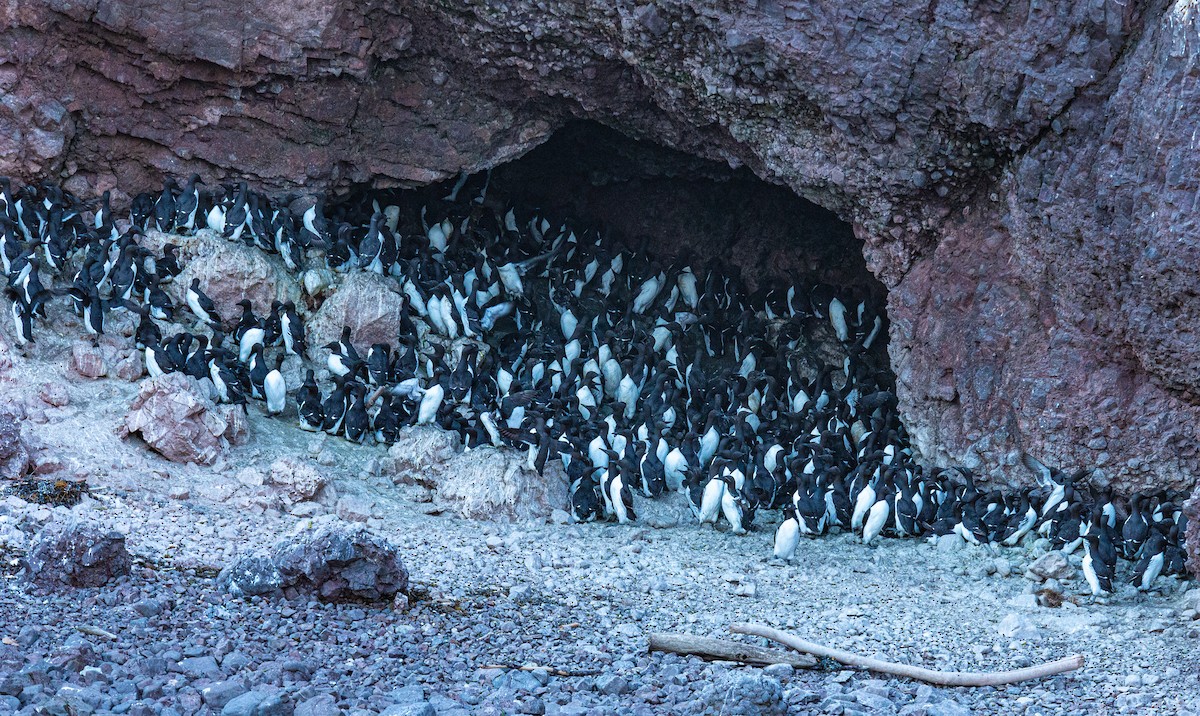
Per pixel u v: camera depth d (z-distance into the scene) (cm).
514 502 1983
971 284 2066
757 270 2914
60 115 2162
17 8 2072
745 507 2016
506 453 2048
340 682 1034
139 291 2153
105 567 1248
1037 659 1400
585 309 2681
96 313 2017
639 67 2084
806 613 1583
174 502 1755
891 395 2403
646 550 1870
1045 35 1805
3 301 2011
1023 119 1859
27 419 1834
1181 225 1733
